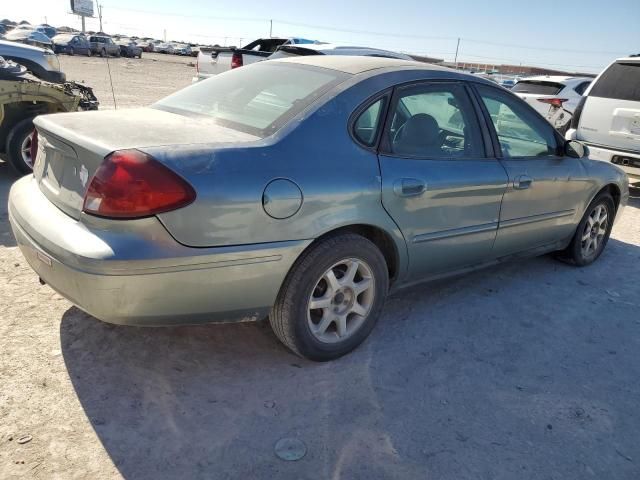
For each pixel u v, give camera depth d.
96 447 2.32
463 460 2.43
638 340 3.68
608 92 7.55
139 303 2.38
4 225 4.75
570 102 10.95
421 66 3.49
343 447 2.44
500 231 3.83
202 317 2.58
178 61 48.25
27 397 2.58
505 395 2.93
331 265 2.88
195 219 2.38
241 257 2.52
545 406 2.86
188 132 2.72
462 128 3.56
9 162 6.31
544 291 4.35
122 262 2.28
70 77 20.94
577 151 4.31
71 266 2.34
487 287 4.34
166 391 2.72
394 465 2.36
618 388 3.09
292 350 2.96
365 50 9.40
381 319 3.64
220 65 11.16
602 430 2.71
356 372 3.01
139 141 2.49
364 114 3.02
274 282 2.68
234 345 3.17
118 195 2.30
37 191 2.93
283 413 2.64
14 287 3.62
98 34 46.06
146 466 2.25
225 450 2.37
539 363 3.28
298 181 2.65
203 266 2.44
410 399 2.82
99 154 2.39
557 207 4.30
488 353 3.34
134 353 3.00
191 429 2.48
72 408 2.54
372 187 2.93
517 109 4.00
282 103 2.98
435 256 3.44
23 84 6.11
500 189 3.69
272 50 11.57
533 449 2.54
